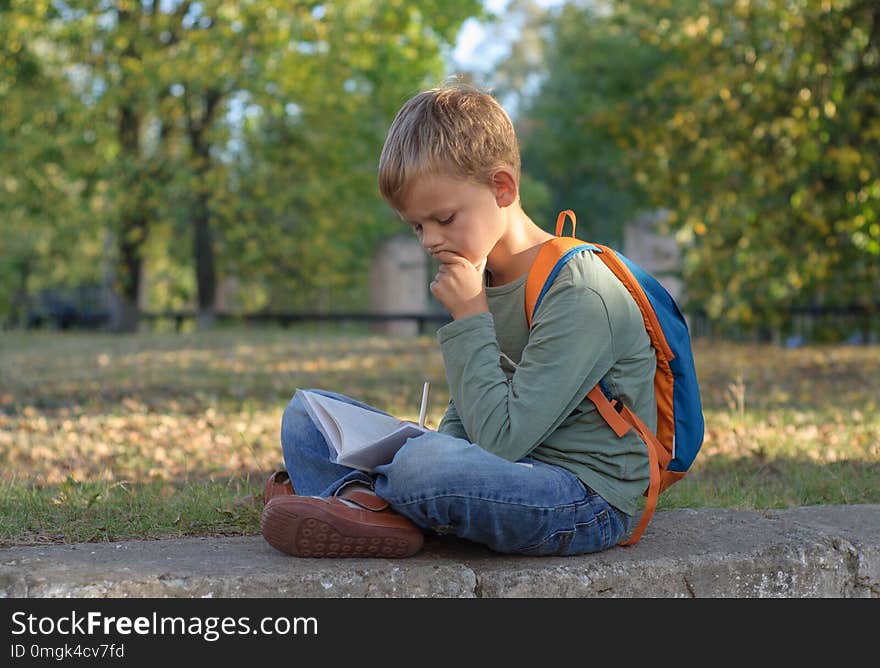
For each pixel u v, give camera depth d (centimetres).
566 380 231
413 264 2547
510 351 249
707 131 1192
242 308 3152
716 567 256
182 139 2119
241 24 1780
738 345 1512
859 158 1034
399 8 1858
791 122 1066
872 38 1038
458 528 239
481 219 236
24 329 2641
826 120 1086
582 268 240
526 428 230
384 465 243
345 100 1966
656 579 250
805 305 1627
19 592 226
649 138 1259
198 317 2181
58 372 1001
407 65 2044
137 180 1930
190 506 337
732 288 1370
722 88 1089
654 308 249
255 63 1841
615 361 240
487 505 231
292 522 238
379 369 1045
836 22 1033
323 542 241
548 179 3172
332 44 1759
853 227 1143
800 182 1188
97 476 421
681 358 251
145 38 1839
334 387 849
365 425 254
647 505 251
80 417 654
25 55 1838
